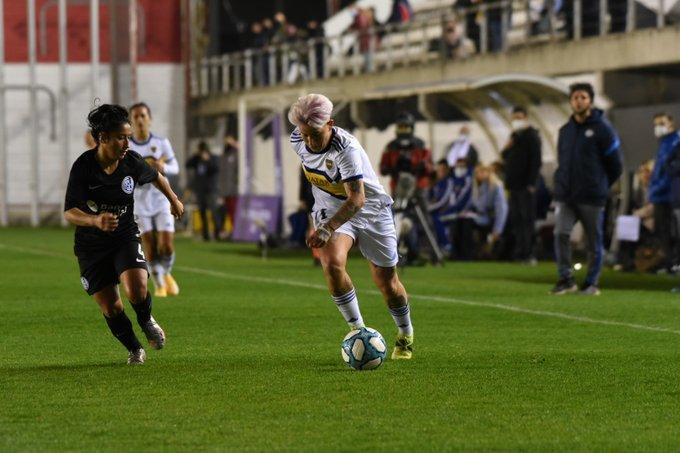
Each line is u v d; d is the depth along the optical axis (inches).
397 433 911.0
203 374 1173.1
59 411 994.1
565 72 3213.6
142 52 5580.7
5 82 5570.9
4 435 904.9
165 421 953.5
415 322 1617.9
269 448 861.8
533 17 3444.9
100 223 1138.7
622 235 2488.9
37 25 5575.8
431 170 2677.2
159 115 5590.6
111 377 1157.7
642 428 931.3
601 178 1984.5
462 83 2842.0
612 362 1251.2
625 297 1964.8
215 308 1803.6
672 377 1159.0
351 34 4165.8
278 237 3540.8
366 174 1192.8
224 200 4087.1
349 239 1204.5
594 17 3265.3
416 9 4340.6
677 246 2442.2
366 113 3503.9
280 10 6028.5
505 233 2881.4
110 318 1231.5
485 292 2058.3
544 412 991.0
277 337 1462.8
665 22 3102.9
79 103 5570.9
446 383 1122.0
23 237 4087.1
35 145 5012.3
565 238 2020.2
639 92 3171.8
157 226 1991.9
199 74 5452.8
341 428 927.7
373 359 1191.6
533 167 2746.1
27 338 1462.8
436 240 2940.5
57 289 2133.4
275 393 1071.6
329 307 1815.9
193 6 5556.1
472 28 3769.7
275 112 3614.7
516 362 1251.2
